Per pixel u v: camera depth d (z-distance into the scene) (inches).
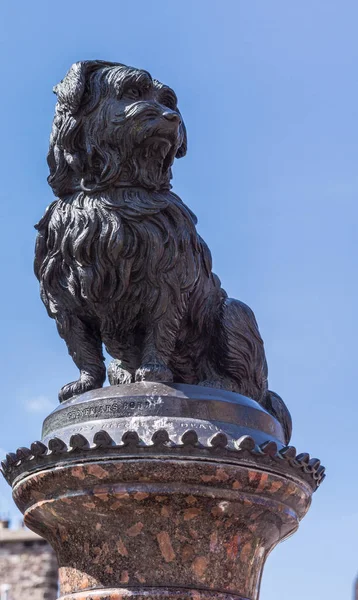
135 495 101.8
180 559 103.6
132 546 103.9
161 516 103.0
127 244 113.4
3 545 780.0
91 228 113.3
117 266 113.7
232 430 105.7
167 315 115.4
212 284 125.6
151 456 100.9
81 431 106.0
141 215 113.7
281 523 110.3
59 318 121.0
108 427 104.8
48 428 112.0
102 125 114.7
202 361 127.1
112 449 101.3
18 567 766.5
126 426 104.2
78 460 102.7
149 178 115.6
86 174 116.8
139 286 114.8
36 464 106.1
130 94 115.8
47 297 121.6
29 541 776.3
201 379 127.3
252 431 107.7
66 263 117.0
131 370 125.0
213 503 103.1
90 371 121.2
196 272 118.2
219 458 101.5
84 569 106.2
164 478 101.2
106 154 114.7
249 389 126.9
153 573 103.3
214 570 104.5
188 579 103.4
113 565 104.3
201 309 122.2
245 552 107.5
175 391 107.6
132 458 101.0
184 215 117.8
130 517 103.3
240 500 103.9
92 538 105.7
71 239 115.0
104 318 117.6
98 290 114.6
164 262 114.4
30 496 109.3
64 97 117.0
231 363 124.7
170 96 119.6
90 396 110.3
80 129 116.5
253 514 105.9
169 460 100.7
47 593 757.3
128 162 115.2
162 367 113.4
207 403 106.7
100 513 104.0
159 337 115.7
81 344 121.3
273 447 103.7
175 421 104.4
